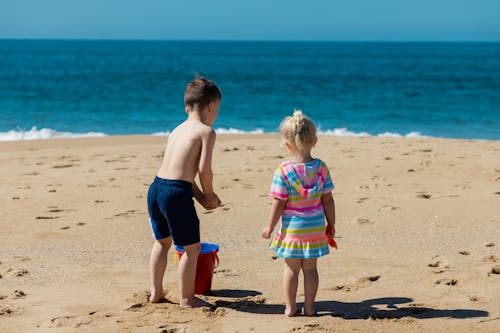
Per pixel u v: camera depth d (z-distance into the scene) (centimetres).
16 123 2302
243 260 623
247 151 1411
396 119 2516
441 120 2481
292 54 14088
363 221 777
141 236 719
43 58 9719
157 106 2906
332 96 3500
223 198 916
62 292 520
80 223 777
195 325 444
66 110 2722
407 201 884
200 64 8144
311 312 466
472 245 665
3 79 4578
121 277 566
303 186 454
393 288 527
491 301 489
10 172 1153
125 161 1282
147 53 13688
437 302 489
